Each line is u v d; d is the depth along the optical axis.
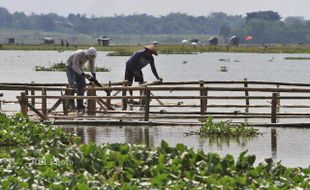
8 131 43.78
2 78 114.62
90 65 55.34
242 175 29.97
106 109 55.03
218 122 50.16
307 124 51.78
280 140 45.66
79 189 26.97
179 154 31.23
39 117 54.00
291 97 54.00
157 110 62.50
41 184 28.81
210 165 30.19
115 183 28.88
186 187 27.91
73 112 55.94
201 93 55.66
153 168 29.94
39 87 55.09
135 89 53.12
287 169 30.66
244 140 45.69
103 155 31.48
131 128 51.06
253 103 70.81
